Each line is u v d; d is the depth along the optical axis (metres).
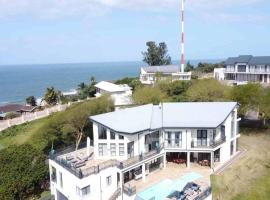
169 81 83.25
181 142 43.78
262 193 38.72
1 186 38.31
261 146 51.88
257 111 61.38
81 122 49.97
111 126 40.53
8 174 39.44
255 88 60.06
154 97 67.94
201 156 46.50
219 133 44.97
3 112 93.06
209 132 43.62
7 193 37.81
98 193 37.09
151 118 44.97
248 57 103.75
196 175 38.03
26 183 39.78
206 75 123.06
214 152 45.72
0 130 70.69
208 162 44.91
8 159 41.03
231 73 106.25
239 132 59.00
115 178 38.69
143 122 43.31
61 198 41.62
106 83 100.50
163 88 78.94
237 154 48.62
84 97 101.69
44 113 80.81
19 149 42.62
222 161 45.62
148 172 42.19
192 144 43.97
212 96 65.69
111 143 40.97
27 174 40.56
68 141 51.31
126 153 40.62
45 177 42.91
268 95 58.00
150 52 156.25
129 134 39.56
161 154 43.19
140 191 37.25
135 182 40.16
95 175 36.44
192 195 36.09
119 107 62.84
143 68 117.19
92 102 56.44
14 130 69.69
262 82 96.56
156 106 48.72
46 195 42.09
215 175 41.56
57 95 100.31
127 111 45.81
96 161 40.94
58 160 39.66
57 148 50.91
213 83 69.56
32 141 50.69
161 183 36.50
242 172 43.03
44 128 50.94
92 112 52.06
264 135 56.78
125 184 39.44
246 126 61.34
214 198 36.97
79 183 35.34
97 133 41.41
